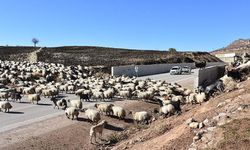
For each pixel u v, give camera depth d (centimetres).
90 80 5641
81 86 4897
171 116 2905
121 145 2408
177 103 3234
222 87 3831
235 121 1766
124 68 7600
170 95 4244
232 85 3609
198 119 2061
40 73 6372
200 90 4200
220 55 13375
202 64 10788
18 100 4184
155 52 12244
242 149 1551
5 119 3156
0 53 10362
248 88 2444
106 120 3162
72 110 3159
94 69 7662
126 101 4072
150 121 3047
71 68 7338
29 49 11231
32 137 2639
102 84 5038
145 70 8175
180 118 2527
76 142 2631
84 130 2880
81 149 2514
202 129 1853
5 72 6200
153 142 2117
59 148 2495
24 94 4597
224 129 1714
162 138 2095
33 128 2862
